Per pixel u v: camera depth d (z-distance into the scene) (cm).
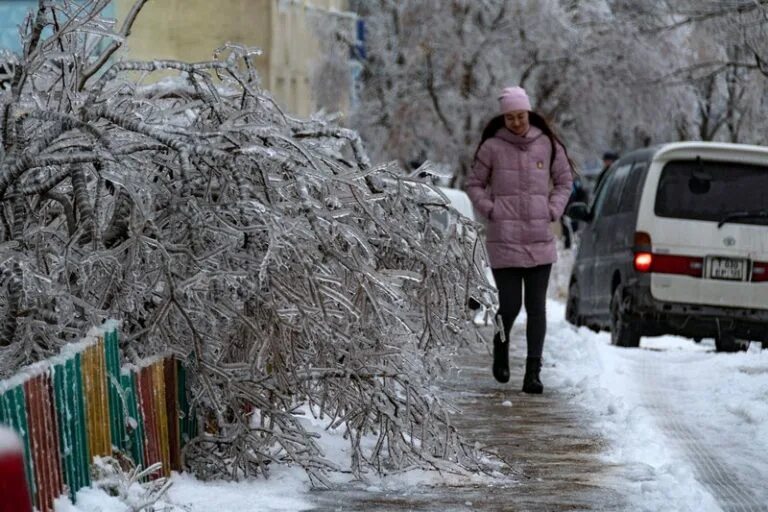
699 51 7669
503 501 1523
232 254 1516
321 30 7531
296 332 1574
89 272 1492
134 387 1430
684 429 2081
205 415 1608
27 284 1377
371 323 1602
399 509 1468
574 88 8812
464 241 1719
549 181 2608
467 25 8638
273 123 1675
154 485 1360
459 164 8712
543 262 2534
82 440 1283
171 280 1465
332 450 1755
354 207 1616
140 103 1638
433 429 1659
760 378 2642
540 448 1878
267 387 1569
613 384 2564
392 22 8700
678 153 3475
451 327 1730
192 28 5450
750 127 7788
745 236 3450
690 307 3434
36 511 1147
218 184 1575
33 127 1579
